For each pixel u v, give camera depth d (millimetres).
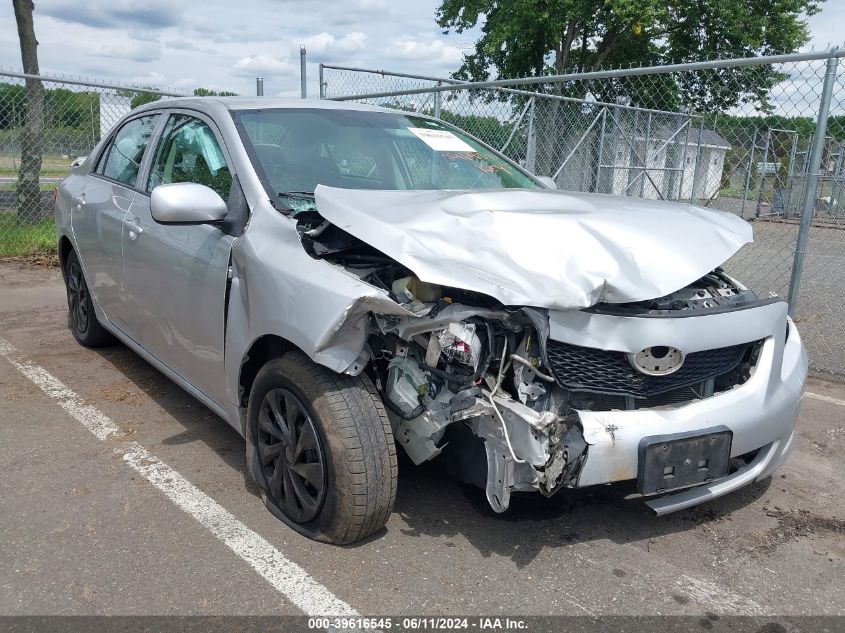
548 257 2537
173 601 2428
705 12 21703
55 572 2568
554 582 2604
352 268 2668
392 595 2490
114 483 3238
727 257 2857
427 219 2674
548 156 9086
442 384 2582
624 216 2924
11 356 5039
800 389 2943
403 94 7746
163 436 3758
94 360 4969
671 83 9016
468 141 4254
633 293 2486
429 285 2596
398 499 3139
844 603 2551
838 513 3195
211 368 3229
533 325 2395
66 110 9352
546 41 23141
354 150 3541
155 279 3609
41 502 3053
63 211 4980
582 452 2443
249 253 2861
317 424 2617
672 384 2617
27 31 10914
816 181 4898
